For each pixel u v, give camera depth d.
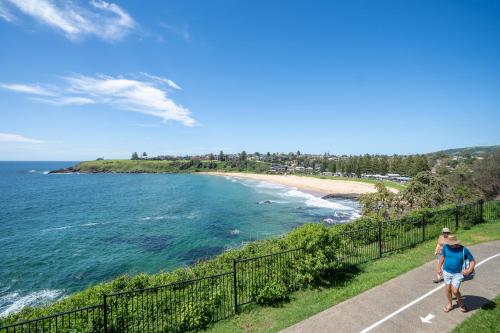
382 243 12.92
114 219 42.12
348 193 72.62
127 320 7.52
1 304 16.75
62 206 55.12
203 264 13.02
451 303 6.91
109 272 22.00
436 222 14.66
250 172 180.00
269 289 8.22
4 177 136.00
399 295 7.86
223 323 7.32
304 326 6.71
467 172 32.09
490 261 9.98
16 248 28.28
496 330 5.96
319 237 9.33
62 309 8.41
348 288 8.53
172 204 56.81
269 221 39.66
